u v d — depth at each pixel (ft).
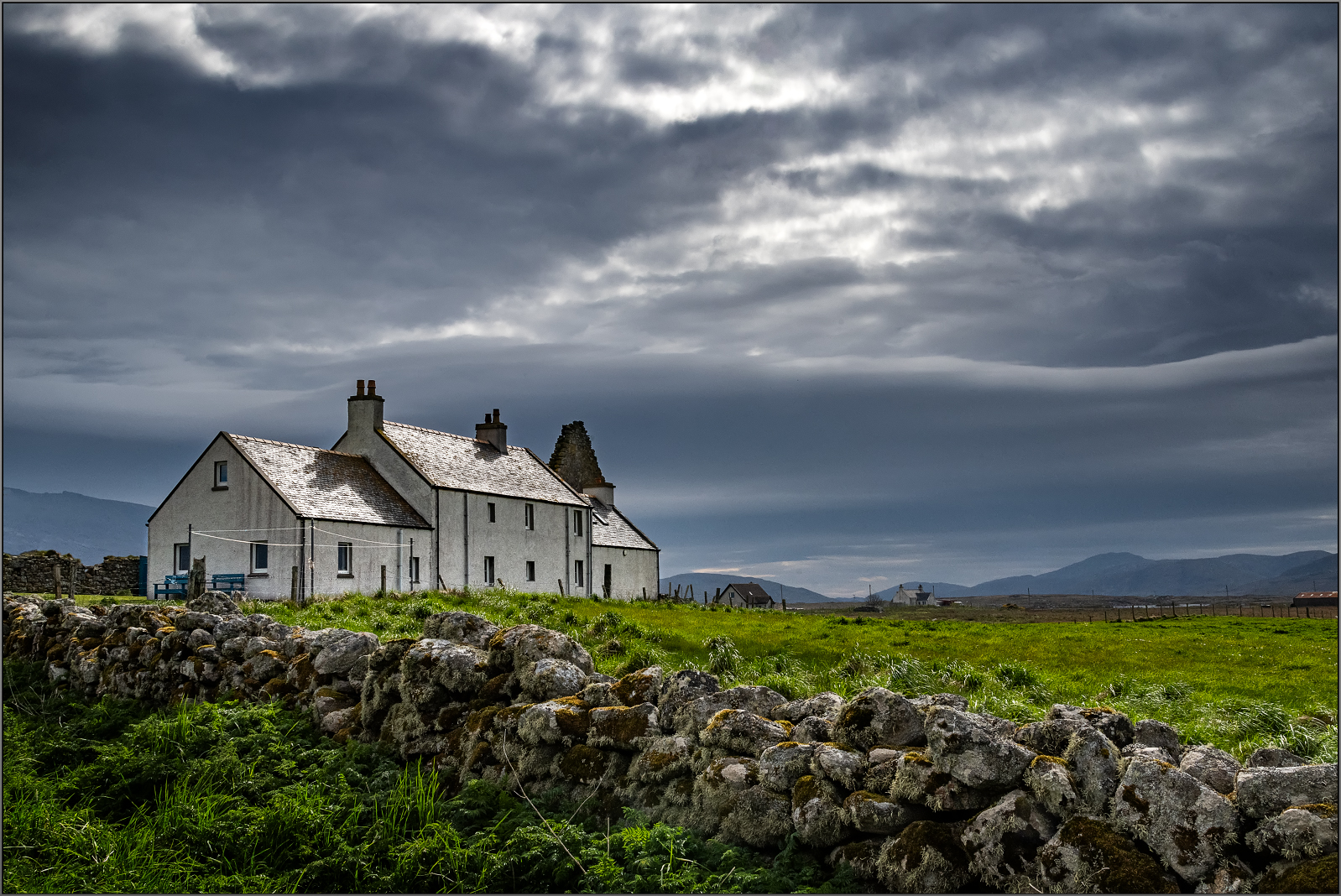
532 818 22.54
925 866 17.28
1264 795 15.43
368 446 159.63
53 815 24.94
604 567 203.21
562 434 243.40
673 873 19.39
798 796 19.62
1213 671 69.72
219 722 30.42
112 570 147.95
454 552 156.56
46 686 42.75
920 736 19.67
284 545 129.08
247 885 21.20
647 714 23.47
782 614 134.82
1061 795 16.93
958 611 382.83
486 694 26.71
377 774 26.30
